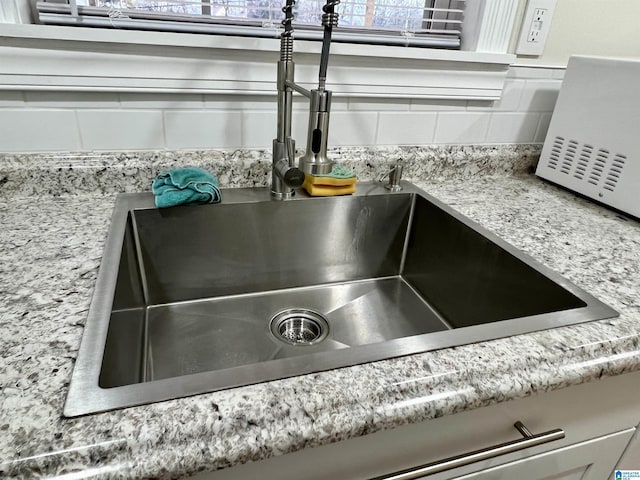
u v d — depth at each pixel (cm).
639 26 110
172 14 84
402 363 46
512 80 106
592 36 108
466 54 96
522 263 71
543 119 113
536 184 109
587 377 49
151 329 80
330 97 73
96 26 80
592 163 94
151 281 84
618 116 87
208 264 87
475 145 110
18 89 76
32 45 73
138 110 84
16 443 35
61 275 58
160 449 36
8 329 47
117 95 82
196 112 87
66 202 81
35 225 72
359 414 41
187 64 82
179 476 36
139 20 82
